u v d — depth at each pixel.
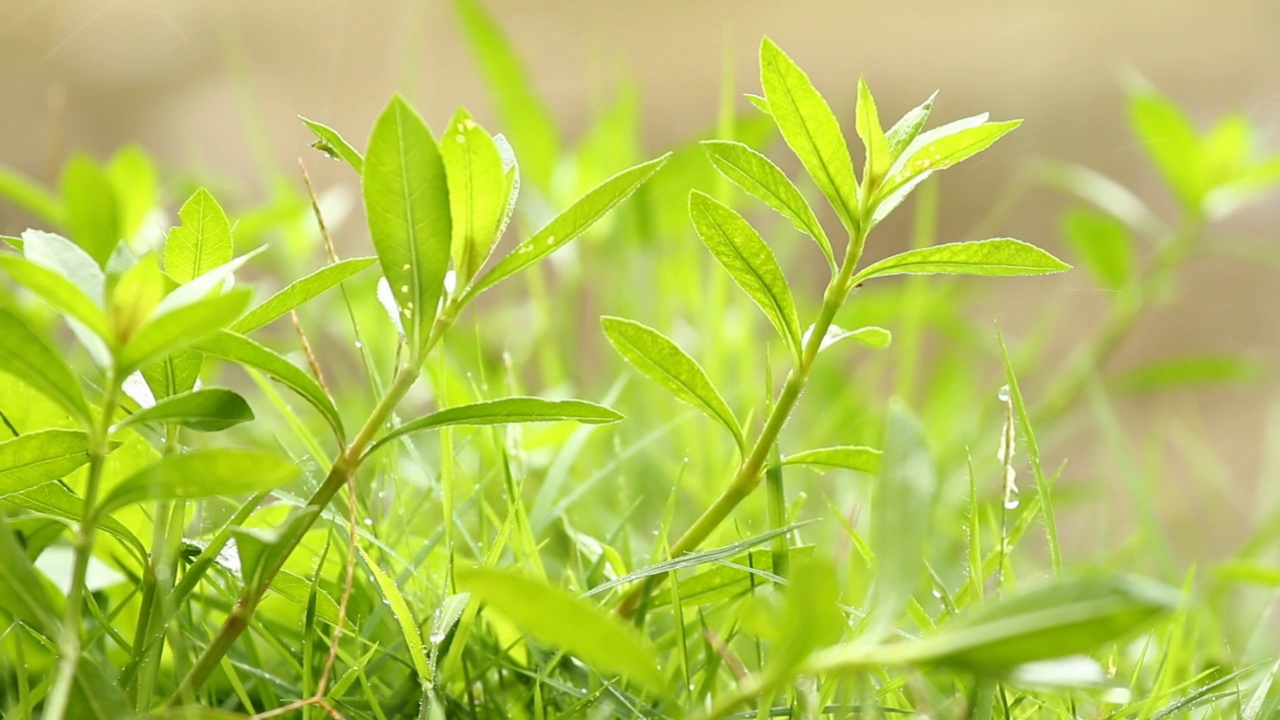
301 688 0.80
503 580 0.69
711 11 2.72
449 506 0.79
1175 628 0.79
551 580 0.89
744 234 0.77
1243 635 0.90
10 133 2.29
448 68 2.52
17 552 0.71
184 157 2.28
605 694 0.79
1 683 0.80
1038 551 1.23
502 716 0.80
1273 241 2.30
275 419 1.22
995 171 2.42
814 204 2.10
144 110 2.36
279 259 1.46
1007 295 2.21
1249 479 1.87
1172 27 2.60
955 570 0.98
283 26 2.57
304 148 2.31
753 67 2.61
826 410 1.34
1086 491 1.25
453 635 0.80
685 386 0.78
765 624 0.69
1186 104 2.44
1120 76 2.50
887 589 0.70
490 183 0.74
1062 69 2.56
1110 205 1.52
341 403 1.28
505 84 1.39
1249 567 0.79
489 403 0.74
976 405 1.46
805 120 0.76
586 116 2.47
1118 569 1.02
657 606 0.79
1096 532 1.39
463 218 0.74
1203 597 0.90
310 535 0.82
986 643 0.68
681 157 1.35
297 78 2.48
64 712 0.72
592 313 1.63
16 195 1.15
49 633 0.76
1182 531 1.38
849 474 1.19
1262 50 2.50
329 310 1.43
